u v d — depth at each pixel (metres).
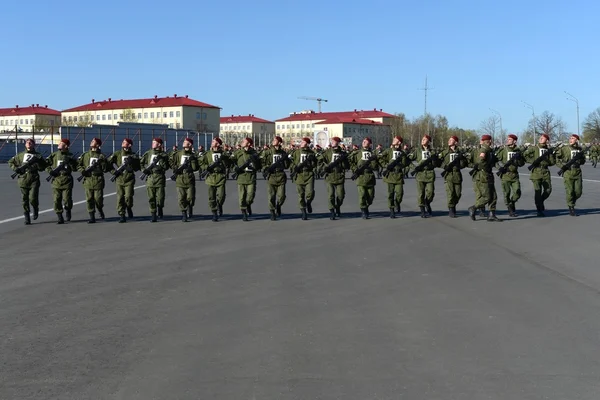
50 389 4.70
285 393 4.59
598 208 17.47
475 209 14.81
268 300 7.34
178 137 76.25
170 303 7.23
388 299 7.34
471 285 8.02
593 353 5.42
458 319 6.49
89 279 8.58
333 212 15.57
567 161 15.40
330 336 5.94
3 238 12.54
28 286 8.16
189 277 8.66
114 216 16.50
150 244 11.66
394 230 13.40
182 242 11.89
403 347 5.61
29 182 14.84
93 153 15.18
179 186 15.26
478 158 14.69
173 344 5.74
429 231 13.17
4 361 5.32
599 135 85.38
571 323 6.32
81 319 6.60
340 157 15.55
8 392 4.65
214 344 5.73
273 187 15.51
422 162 15.59
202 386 4.74
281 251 10.77
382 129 97.81
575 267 9.13
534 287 7.89
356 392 4.60
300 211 17.72
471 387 4.68
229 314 6.75
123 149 15.30
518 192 15.30
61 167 14.95
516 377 4.88
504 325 6.27
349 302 7.21
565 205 18.39
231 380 4.86
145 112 127.94
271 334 6.02
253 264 9.58
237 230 13.59
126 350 5.59
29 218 14.90
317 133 50.50
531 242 11.50
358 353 5.45
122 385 4.77
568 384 4.73
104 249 11.12
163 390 4.67
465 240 11.86
